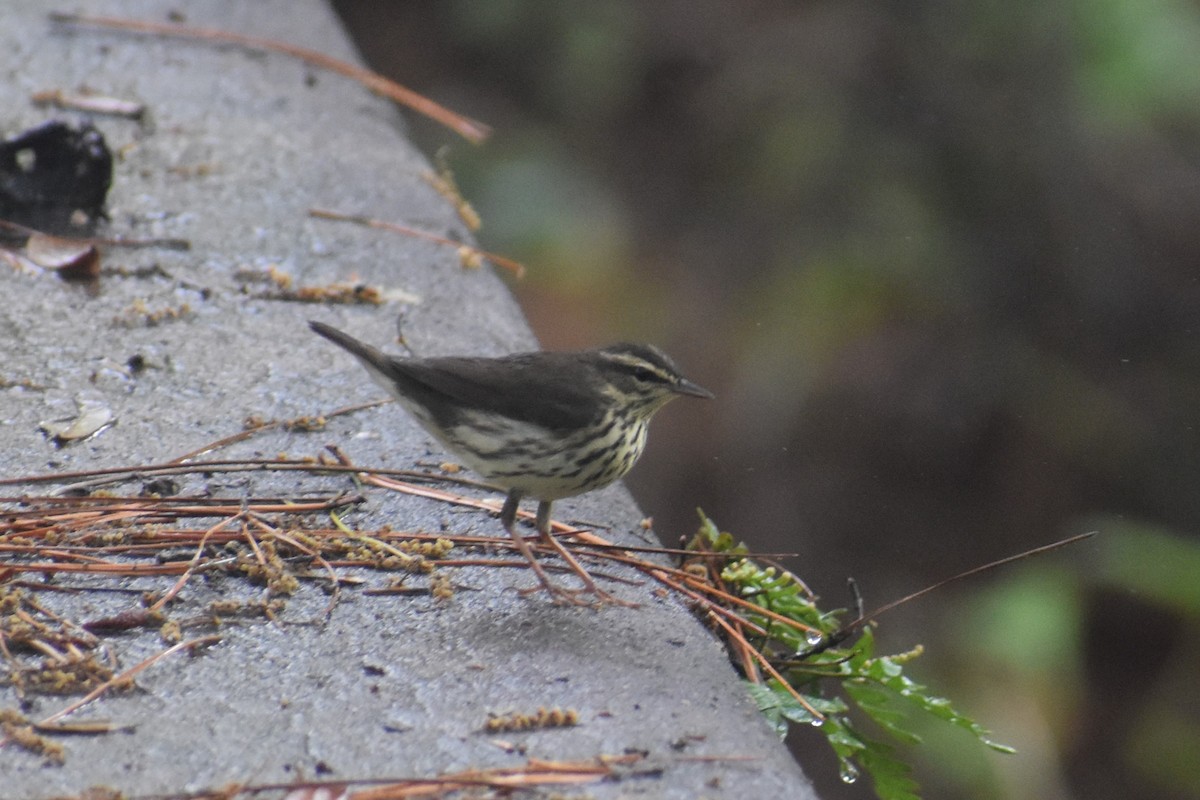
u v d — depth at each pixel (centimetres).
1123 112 1542
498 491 762
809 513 1593
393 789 516
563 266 1684
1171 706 1578
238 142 1128
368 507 729
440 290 965
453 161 1764
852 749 677
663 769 538
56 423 777
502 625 637
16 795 507
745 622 701
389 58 1964
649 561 720
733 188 1692
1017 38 1552
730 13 1728
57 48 1246
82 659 584
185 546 677
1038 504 1570
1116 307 1580
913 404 1585
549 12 1770
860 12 1623
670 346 1645
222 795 509
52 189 981
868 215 1579
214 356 856
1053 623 1434
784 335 1595
